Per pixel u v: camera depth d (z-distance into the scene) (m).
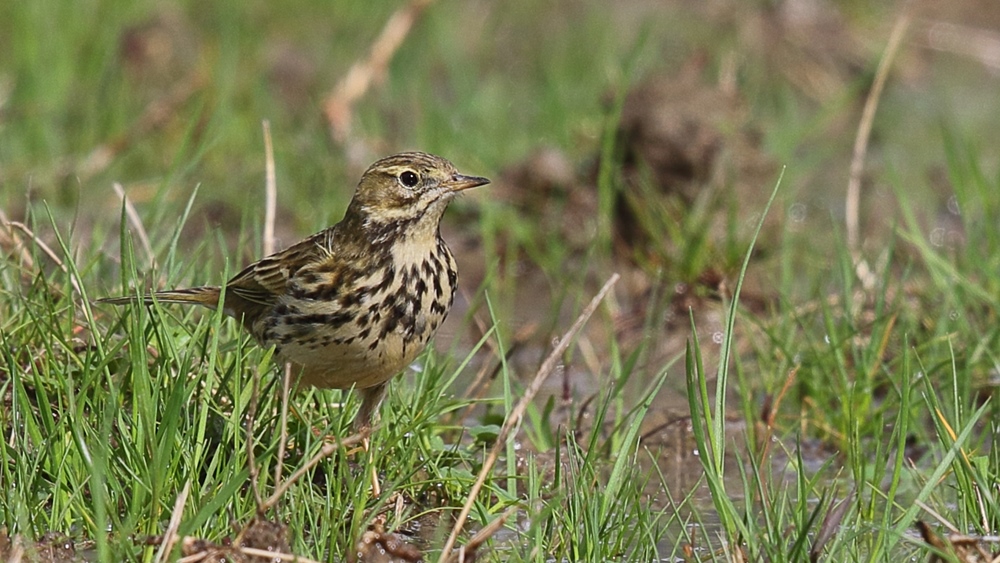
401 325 10.03
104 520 8.23
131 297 9.90
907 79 22.38
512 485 10.02
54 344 10.60
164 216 14.34
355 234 10.13
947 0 24.78
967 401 11.31
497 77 21.39
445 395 11.29
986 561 8.31
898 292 12.64
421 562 9.12
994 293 13.30
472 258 16.44
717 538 9.71
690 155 16.58
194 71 19.41
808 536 9.17
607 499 9.23
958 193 15.23
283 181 17.00
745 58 21.47
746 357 13.57
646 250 15.93
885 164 18.27
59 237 10.31
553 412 12.34
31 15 20.53
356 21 22.36
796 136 18.47
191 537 8.34
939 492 10.40
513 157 17.88
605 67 20.70
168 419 8.80
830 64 22.08
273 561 8.34
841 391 11.67
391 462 10.00
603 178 15.88
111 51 19.95
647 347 13.76
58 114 18.39
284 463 9.75
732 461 11.45
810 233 16.30
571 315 15.07
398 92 20.09
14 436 9.38
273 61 20.16
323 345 10.00
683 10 23.27
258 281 10.20
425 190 10.16
